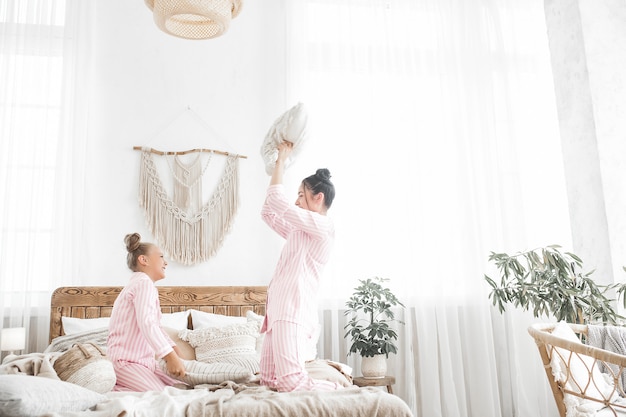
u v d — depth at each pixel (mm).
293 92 4160
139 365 2381
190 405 1554
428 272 4137
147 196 3979
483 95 4461
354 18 4422
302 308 2047
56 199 3715
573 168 4184
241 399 1635
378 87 4352
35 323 3617
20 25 3875
